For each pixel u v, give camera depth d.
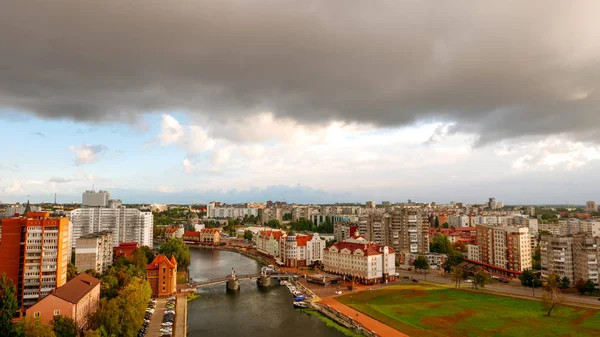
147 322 167.12
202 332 165.12
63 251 183.00
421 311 185.75
